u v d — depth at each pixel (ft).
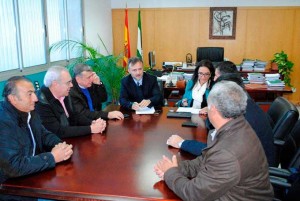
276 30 20.71
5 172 4.72
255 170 3.82
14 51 10.73
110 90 15.33
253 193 3.88
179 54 21.93
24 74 11.16
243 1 20.59
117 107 9.56
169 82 14.11
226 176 3.66
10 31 10.49
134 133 6.87
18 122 5.28
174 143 5.94
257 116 6.04
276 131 7.42
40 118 6.42
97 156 5.50
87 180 4.57
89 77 9.10
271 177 5.35
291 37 20.68
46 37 12.80
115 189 4.30
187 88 10.51
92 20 18.12
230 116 4.00
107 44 21.01
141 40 21.12
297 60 20.93
